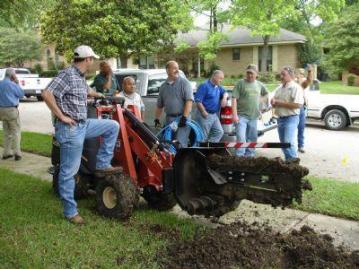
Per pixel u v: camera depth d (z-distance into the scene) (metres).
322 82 35.41
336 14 26.84
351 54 28.28
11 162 8.60
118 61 30.91
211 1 25.25
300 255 4.11
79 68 4.93
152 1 25.88
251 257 4.05
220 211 4.74
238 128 7.78
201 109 7.67
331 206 5.65
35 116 17.31
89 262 4.01
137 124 5.36
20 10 14.45
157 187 5.29
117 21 24.55
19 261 4.01
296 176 4.07
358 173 7.85
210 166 4.70
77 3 24.19
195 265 3.94
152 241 4.48
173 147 5.29
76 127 4.90
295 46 35.25
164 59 34.28
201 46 27.88
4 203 5.72
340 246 4.45
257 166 4.31
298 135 9.69
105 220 5.12
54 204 5.70
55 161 6.20
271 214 5.50
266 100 8.84
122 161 5.48
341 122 13.45
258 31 24.17
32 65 44.97
